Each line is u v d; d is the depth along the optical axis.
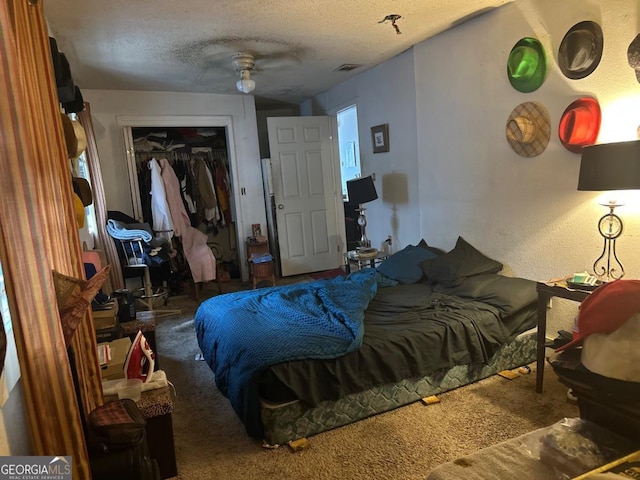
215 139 5.45
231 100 5.17
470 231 3.37
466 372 2.51
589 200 2.49
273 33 3.08
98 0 2.36
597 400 1.27
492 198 3.13
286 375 2.02
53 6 2.40
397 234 4.32
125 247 4.14
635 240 2.29
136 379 1.91
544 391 2.41
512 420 2.16
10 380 1.13
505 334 2.59
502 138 2.98
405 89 3.89
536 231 2.83
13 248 1.06
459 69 3.26
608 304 1.28
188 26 2.82
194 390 2.70
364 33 3.23
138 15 2.59
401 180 4.13
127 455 1.37
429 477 1.17
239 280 5.50
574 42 2.44
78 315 1.35
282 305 2.76
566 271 2.67
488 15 2.96
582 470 1.11
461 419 2.20
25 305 1.09
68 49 3.13
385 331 2.40
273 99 5.62
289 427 2.05
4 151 1.04
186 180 5.19
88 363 1.69
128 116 4.74
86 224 3.71
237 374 2.13
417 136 3.80
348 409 2.18
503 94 2.94
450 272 3.10
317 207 5.54
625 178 1.90
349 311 2.53
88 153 3.88
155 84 4.43
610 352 1.22
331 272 5.56
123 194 4.82
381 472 1.85
